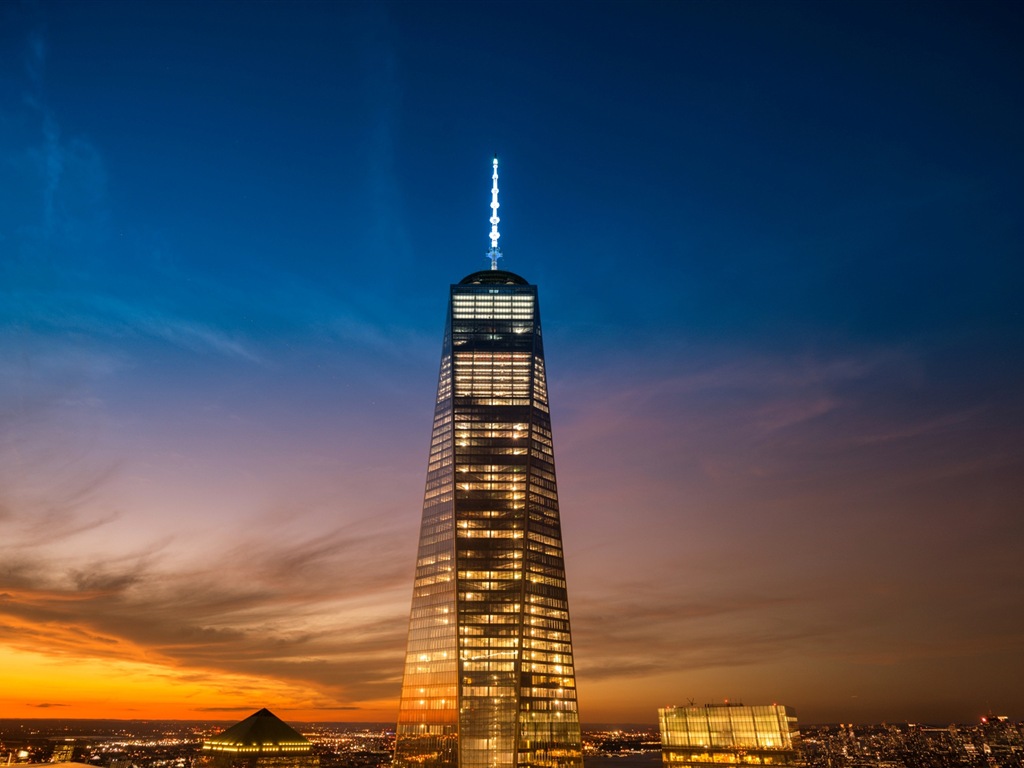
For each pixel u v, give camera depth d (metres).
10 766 185.62
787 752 187.88
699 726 199.38
